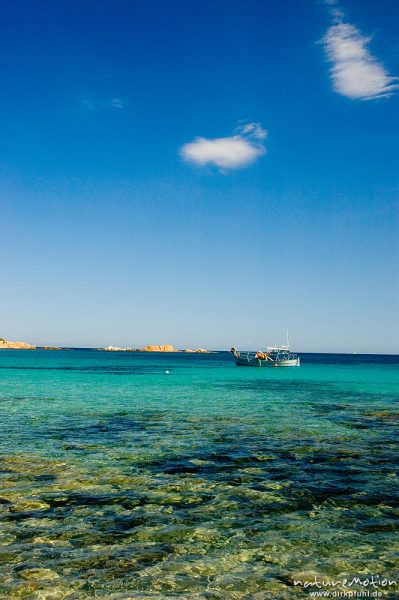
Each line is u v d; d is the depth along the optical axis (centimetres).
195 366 9094
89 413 2356
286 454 1480
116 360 12412
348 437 1759
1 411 2416
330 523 919
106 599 645
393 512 980
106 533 856
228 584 689
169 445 1600
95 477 1209
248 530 880
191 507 997
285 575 719
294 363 9044
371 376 6019
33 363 8962
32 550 783
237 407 2630
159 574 713
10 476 1209
